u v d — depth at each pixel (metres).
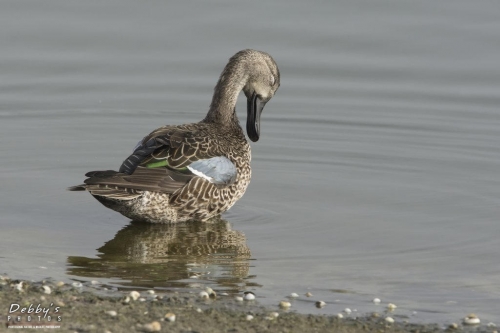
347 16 22.27
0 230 13.28
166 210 13.52
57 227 13.60
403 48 21.31
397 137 18.38
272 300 10.76
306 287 11.27
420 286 11.39
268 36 21.69
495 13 22.11
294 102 19.98
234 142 14.68
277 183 15.89
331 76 20.77
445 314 10.51
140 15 22.38
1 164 16.48
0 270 11.52
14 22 21.95
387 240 13.09
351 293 11.10
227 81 15.28
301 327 9.86
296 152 17.59
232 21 22.14
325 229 13.59
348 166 16.84
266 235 13.35
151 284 11.19
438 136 18.34
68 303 10.16
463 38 21.39
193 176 13.48
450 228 13.60
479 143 17.94
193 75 20.73
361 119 19.27
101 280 11.28
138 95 20.16
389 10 22.41
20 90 20.12
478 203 14.74
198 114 19.64
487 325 10.16
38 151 17.30
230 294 10.91
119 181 12.74
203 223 13.98
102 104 19.80
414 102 19.88
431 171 16.47
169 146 13.66
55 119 19.12
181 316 9.94
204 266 12.00
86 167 16.58
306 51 21.38
